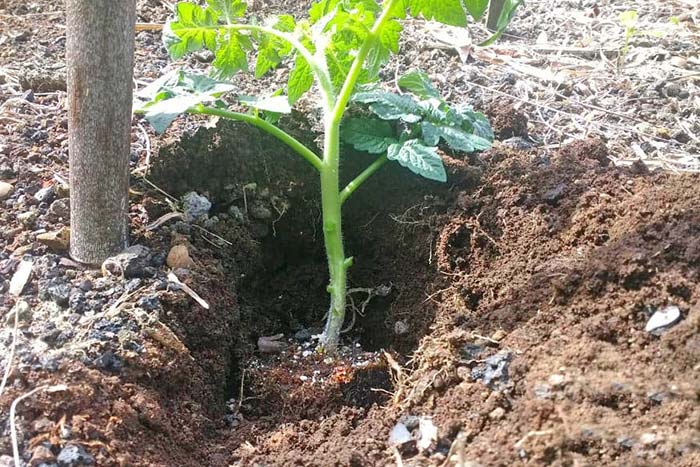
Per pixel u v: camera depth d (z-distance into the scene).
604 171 0.45
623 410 0.32
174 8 0.64
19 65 0.54
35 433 0.32
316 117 0.50
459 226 0.45
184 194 0.46
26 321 0.37
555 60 0.62
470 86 0.56
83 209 0.39
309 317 0.49
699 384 0.32
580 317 0.37
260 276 0.49
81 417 0.33
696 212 0.39
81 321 0.37
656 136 0.52
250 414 0.41
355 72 0.42
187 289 0.40
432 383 0.36
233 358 0.43
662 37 0.65
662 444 0.31
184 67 0.56
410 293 0.46
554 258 0.40
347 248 0.50
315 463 0.35
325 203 0.43
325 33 0.44
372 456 0.35
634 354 0.34
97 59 0.36
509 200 0.45
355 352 0.44
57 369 0.34
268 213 0.48
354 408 0.39
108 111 0.37
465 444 0.34
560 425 0.32
